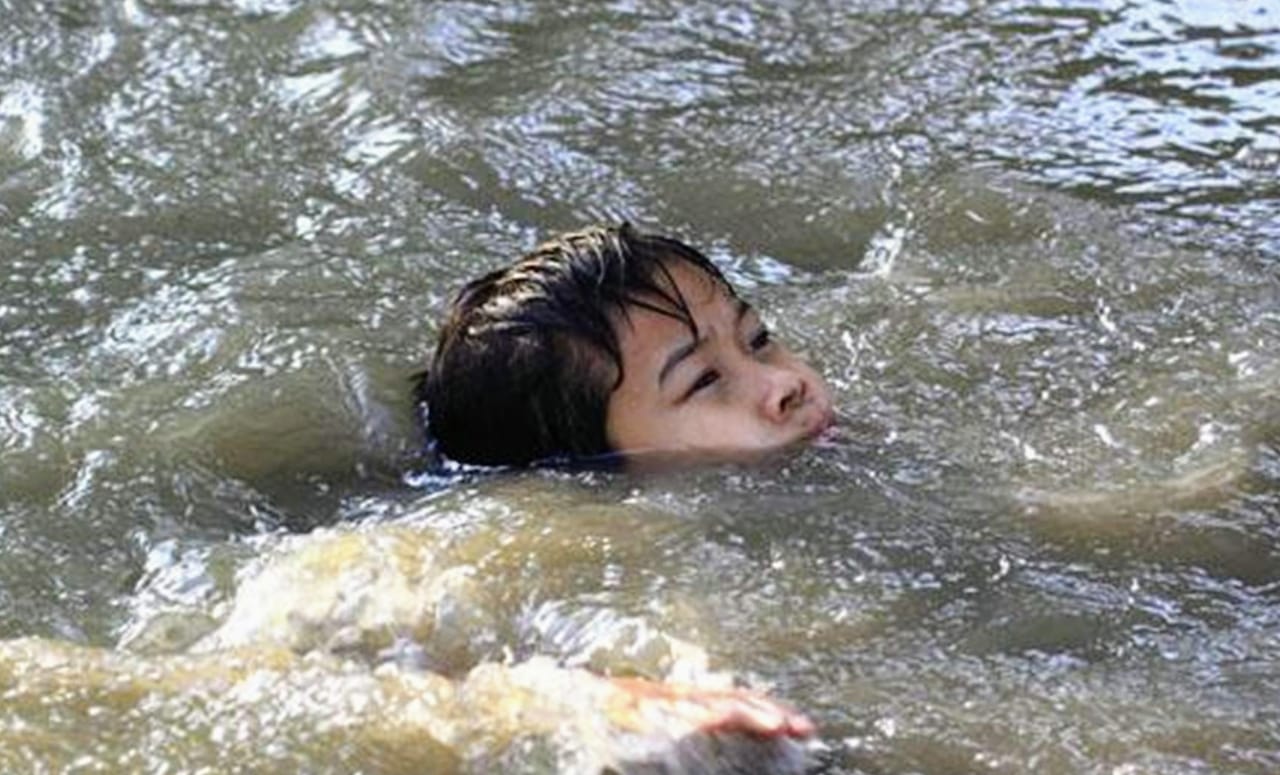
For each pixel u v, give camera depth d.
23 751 3.39
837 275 5.10
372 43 6.29
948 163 5.54
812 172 5.53
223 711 3.47
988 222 5.25
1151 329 4.72
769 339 4.54
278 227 5.35
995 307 4.84
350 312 4.91
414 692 3.49
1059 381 4.55
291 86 6.07
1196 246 5.09
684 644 3.68
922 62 6.13
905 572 3.90
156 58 6.25
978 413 4.46
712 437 4.36
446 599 3.78
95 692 3.52
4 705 3.49
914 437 4.38
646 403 4.39
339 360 4.70
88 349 4.79
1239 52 6.11
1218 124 5.72
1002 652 3.66
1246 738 3.41
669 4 6.51
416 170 5.59
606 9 6.49
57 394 4.59
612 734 3.38
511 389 4.44
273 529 4.20
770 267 5.16
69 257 5.20
